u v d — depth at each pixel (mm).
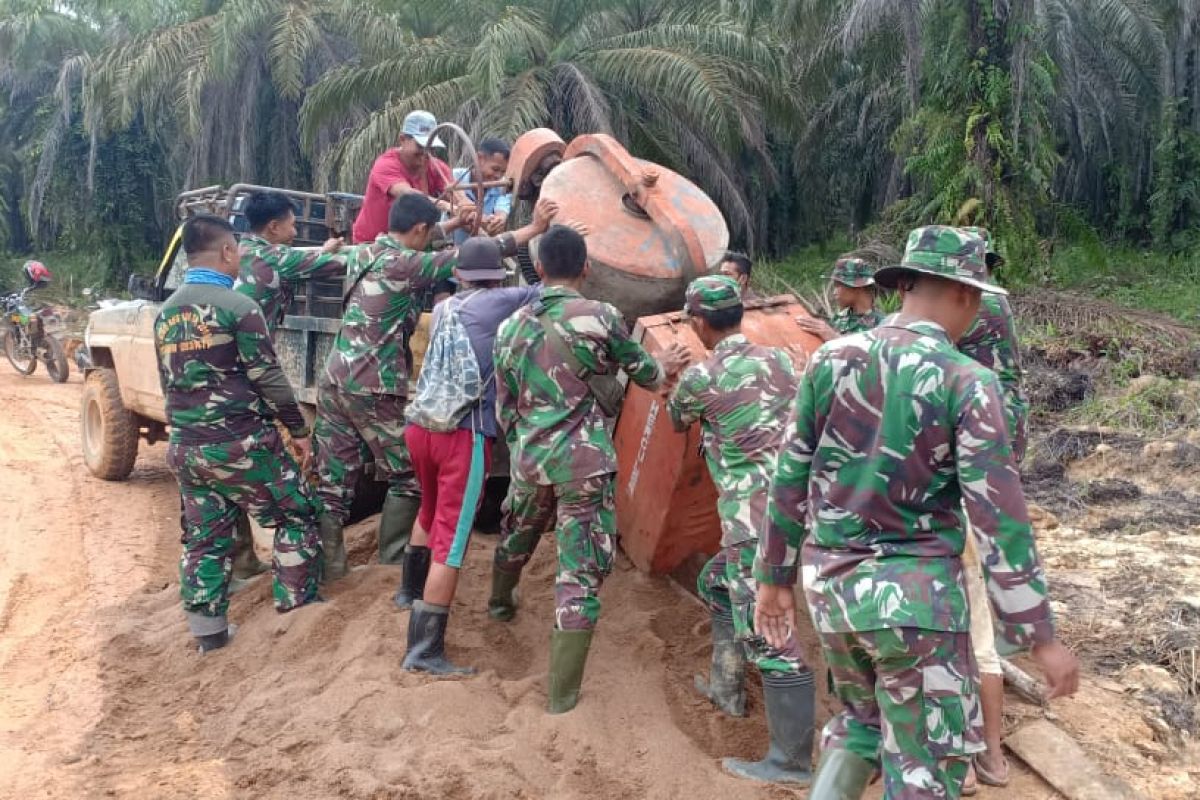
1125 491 7664
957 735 2732
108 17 29859
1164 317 12367
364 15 20391
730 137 17234
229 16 21141
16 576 6504
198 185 24484
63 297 27578
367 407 5305
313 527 5293
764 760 3965
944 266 2852
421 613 4551
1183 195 19406
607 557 4332
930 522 2801
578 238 4402
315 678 4633
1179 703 4605
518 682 4469
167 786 3988
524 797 3787
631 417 5031
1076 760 4035
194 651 5148
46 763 4191
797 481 2971
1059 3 16828
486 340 4617
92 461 9062
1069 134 20484
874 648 2775
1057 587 5855
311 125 18875
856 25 13906
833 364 2885
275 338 6844
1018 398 4430
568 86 17688
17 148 32719
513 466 4402
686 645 4812
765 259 21531
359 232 6414
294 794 3885
